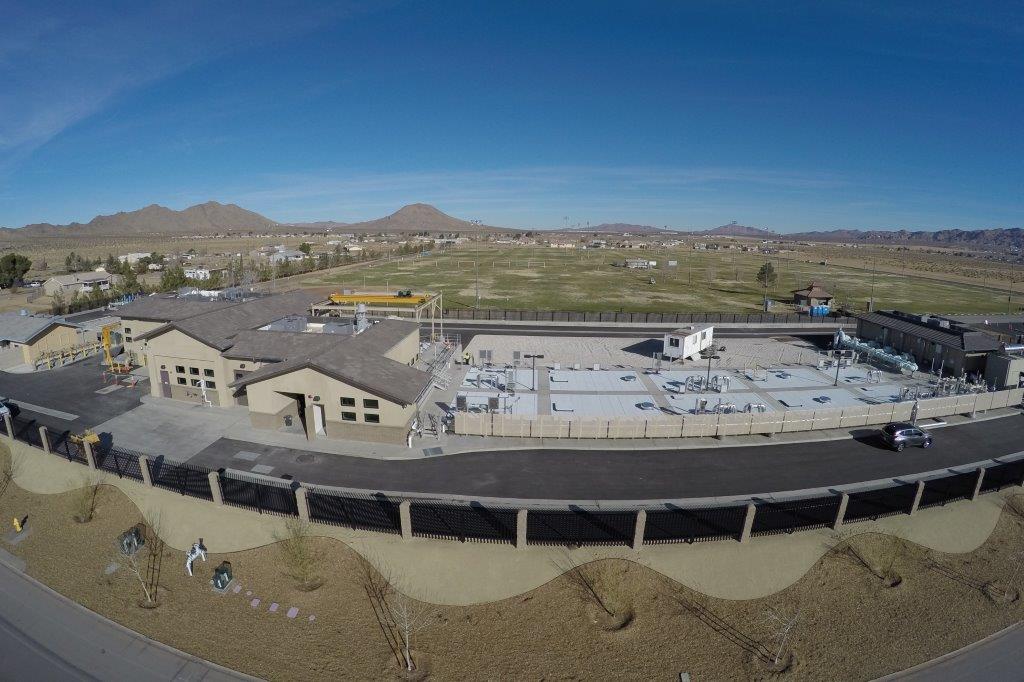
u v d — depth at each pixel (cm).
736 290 11156
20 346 4878
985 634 1948
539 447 3128
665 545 2216
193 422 3419
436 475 2783
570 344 5938
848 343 5691
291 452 3017
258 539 2267
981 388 4256
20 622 1934
